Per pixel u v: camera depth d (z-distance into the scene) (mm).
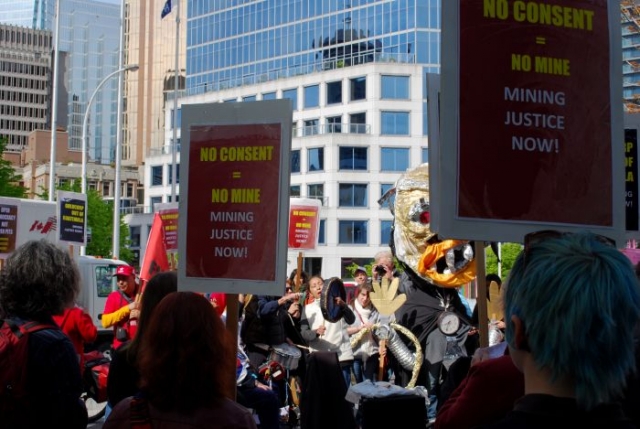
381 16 70750
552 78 4703
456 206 4559
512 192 4617
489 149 4602
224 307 10164
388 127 68688
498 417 3521
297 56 75812
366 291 10961
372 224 68500
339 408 8391
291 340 11445
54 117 40781
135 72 144875
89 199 68750
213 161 5746
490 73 4625
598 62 4801
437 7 69500
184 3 135625
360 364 11469
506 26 4656
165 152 83250
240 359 8047
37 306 4316
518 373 3512
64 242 18625
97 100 190000
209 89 81812
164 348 3459
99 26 191875
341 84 70000
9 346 4160
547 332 2385
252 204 5652
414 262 8836
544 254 2484
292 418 11281
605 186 4773
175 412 3420
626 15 43469
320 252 68000
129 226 84250
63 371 4180
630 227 6461
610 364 2352
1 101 179375
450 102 4578
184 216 5785
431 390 8719
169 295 3604
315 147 69312
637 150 6492
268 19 78062
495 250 8906
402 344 8969
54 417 4117
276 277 5574
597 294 2359
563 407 2402
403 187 9023
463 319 8875
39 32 188125
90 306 21016
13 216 15625
